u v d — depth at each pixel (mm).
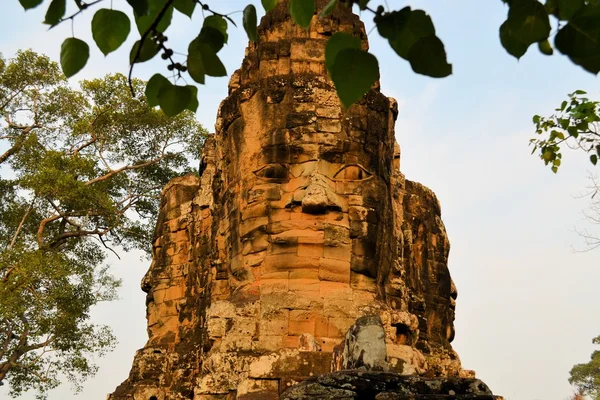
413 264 30453
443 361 29047
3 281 30703
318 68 22750
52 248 34656
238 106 23016
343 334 20594
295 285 20984
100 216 39469
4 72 38469
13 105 38906
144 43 8430
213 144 31531
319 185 21344
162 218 33500
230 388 19828
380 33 7445
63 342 32188
